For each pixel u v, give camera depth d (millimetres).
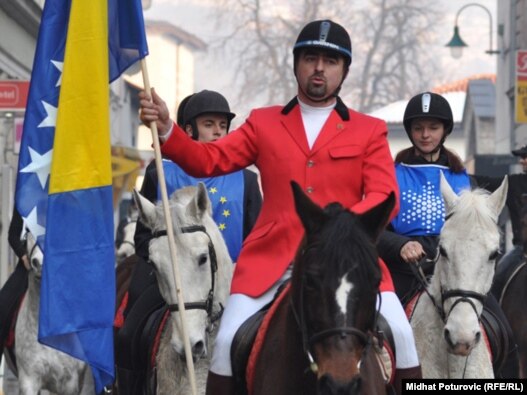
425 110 14961
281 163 11617
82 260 13203
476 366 13773
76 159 13250
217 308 14109
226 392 11609
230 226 15539
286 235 11555
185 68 128125
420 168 15016
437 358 13867
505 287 20562
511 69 62562
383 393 10727
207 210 14188
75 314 13156
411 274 14680
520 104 42219
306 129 11727
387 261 14500
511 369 15680
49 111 13766
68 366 17812
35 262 17219
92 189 13258
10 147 36062
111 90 64750
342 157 11508
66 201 13242
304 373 10312
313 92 11656
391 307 11531
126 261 19094
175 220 13859
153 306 15117
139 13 13242
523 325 20062
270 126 11766
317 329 9602
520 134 59219
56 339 13156
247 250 11758
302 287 9891
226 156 11789
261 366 10961
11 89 25344
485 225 13391
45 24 13766
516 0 62625
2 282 24625
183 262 13711
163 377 14148
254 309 11547
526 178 20125
